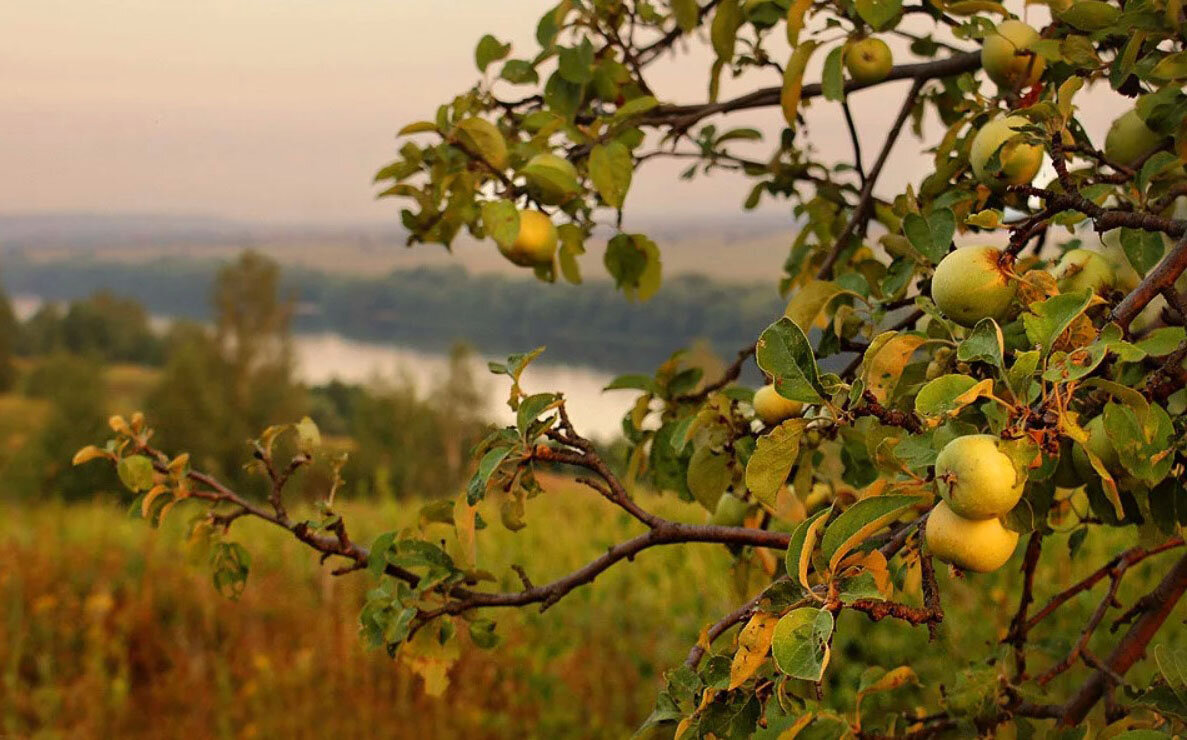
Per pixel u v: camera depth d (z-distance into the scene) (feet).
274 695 23.58
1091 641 16.97
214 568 8.04
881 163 8.90
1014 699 8.04
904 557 5.11
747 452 7.42
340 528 7.20
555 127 8.48
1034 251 7.30
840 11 8.04
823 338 6.70
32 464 143.84
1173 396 6.32
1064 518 8.61
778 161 10.03
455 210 8.98
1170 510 5.35
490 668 23.93
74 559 30.86
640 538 6.27
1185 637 16.46
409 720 22.95
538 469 6.17
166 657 26.99
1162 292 4.66
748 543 6.08
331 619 27.30
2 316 314.14
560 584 6.51
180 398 195.52
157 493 7.82
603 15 9.70
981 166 6.43
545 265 8.14
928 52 9.07
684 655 21.76
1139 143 6.66
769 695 4.97
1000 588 18.24
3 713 23.47
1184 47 5.97
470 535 6.12
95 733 22.98
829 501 8.59
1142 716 7.01
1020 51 6.86
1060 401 4.02
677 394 8.95
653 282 9.85
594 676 22.09
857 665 17.71
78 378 167.12
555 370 285.02
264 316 225.76
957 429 4.40
